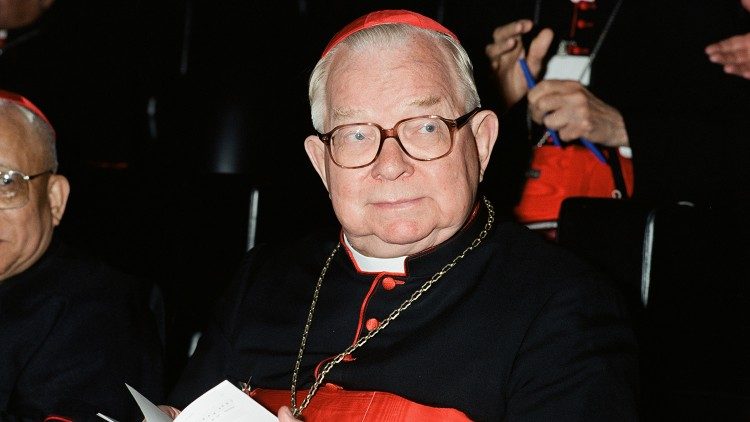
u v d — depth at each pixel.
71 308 2.55
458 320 2.02
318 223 3.32
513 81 3.70
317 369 2.10
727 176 3.24
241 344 2.26
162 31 5.38
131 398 2.48
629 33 3.83
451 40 2.07
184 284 3.10
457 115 2.02
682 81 3.69
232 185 3.13
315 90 2.13
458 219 2.02
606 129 3.30
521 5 4.24
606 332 1.93
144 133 4.90
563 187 3.34
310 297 2.25
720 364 2.66
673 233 2.60
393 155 1.95
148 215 3.16
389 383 2.01
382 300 2.13
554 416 1.84
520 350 1.95
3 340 2.50
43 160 2.59
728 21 3.67
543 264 2.05
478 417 1.94
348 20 5.39
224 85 4.61
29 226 2.54
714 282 2.67
